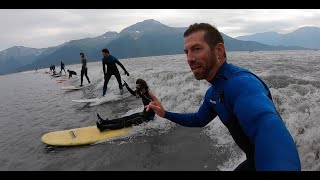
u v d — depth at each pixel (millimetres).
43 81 32781
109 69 12609
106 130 7387
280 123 1196
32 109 12664
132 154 5637
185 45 1610
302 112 6145
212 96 1693
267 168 1112
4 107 14242
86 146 6562
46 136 7363
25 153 6492
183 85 11234
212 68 1585
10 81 44469
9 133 8562
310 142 4867
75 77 30469
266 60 22266
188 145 5766
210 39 1541
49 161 5812
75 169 5254
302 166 4445
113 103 11547
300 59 22172
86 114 10164
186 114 2324
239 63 19797
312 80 9375
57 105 12938
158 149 5750
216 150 5379
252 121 1265
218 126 6676
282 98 7250
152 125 7328
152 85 12828
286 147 1127
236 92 1432
